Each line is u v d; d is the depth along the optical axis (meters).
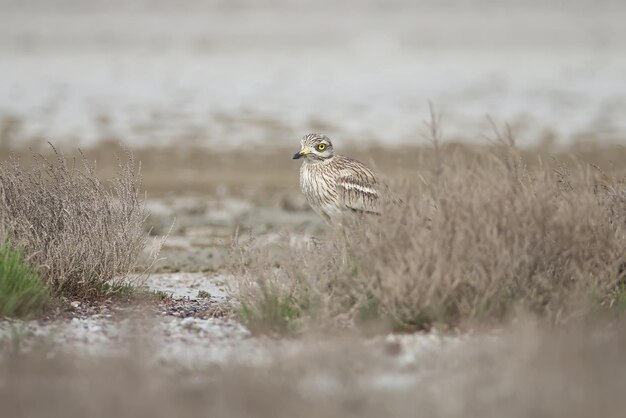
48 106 45.12
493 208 11.60
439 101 47.16
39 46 78.94
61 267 13.25
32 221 13.49
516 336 9.54
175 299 14.28
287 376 8.68
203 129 39.78
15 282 12.24
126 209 13.99
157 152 34.78
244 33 95.69
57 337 11.02
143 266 16.17
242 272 13.13
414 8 131.62
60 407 7.95
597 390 8.05
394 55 74.88
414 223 11.65
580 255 11.60
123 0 122.38
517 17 121.06
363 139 36.97
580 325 10.82
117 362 9.02
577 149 33.97
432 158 13.10
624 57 72.00
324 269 11.83
